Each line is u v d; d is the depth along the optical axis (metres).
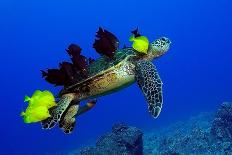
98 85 4.53
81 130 54.50
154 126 39.12
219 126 19.69
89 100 4.67
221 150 18.50
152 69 4.40
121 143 14.51
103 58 4.83
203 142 20.33
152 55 4.86
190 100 57.50
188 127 29.02
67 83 4.71
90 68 4.75
